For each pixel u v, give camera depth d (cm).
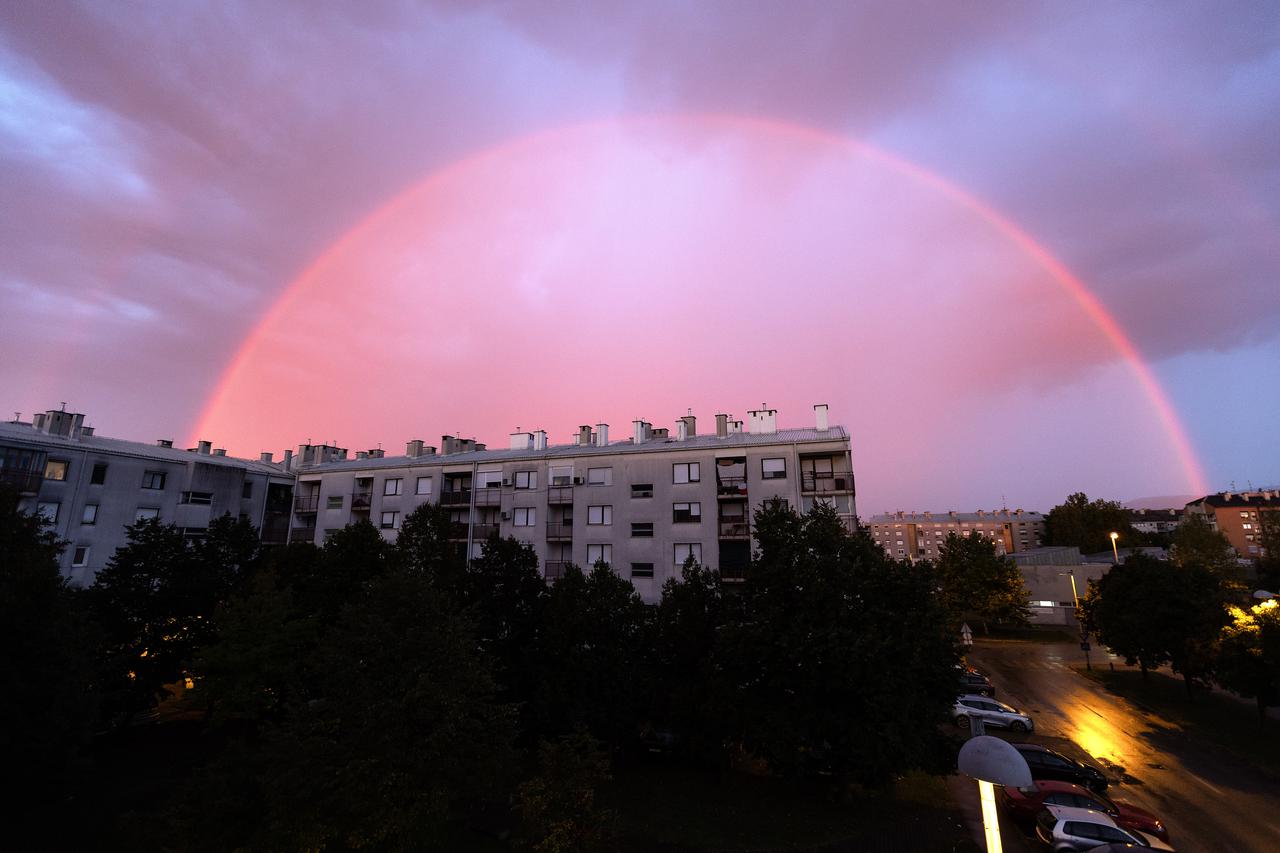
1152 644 3659
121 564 2767
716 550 4162
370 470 5516
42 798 1908
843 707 2092
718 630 2261
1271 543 6912
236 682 2283
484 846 1811
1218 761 2638
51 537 2206
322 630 2612
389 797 1405
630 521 4419
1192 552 7069
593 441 5150
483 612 2581
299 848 1339
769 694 2228
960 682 2148
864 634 2017
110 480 4606
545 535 4691
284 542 5819
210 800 1464
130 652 2612
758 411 4591
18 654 1769
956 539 6619
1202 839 1933
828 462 4222
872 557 2233
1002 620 6450
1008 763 820
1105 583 4225
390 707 1448
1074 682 4194
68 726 1803
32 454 4188
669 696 2392
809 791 2303
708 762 2550
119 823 1691
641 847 1856
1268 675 2859
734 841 1900
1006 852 1850
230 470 5412
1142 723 3222
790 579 2186
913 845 1892
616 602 2539
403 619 1631
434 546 2686
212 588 2838
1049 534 11794
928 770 2048
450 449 5738
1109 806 2003
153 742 2688
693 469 4341
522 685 2503
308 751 1405
